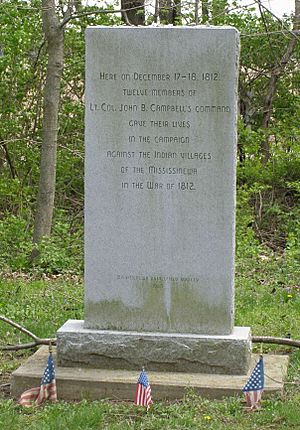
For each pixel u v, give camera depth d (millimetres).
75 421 6070
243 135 15500
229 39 6668
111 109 6828
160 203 6848
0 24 14531
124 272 6922
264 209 15383
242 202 13906
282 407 6219
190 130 6766
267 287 10336
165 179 6828
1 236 12898
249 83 16688
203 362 6762
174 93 6754
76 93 15500
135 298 6922
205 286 6840
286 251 12164
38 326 8367
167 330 6902
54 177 13016
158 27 6738
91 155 6879
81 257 12438
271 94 16562
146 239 6883
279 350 7688
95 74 6816
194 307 6863
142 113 6801
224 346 6730
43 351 7262
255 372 6297
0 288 10258
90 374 6711
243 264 11508
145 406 6285
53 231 13500
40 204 12914
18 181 14750
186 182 6809
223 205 6781
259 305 9367
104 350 6848
